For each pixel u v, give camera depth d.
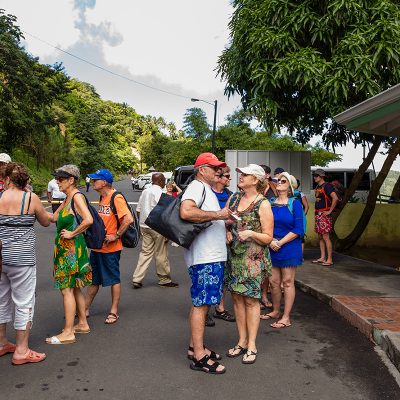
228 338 4.75
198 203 3.78
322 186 8.60
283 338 4.77
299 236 5.17
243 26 10.16
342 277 7.38
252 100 10.28
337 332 4.98
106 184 5.16
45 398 3.33
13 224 3.90
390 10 9.29
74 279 4.48
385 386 3.62
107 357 4.14
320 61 9.20
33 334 4.74
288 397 3.40
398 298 5.95
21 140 30.50
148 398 3.35
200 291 3.80
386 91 6.14
